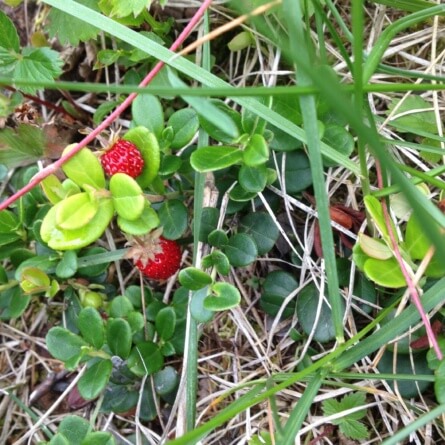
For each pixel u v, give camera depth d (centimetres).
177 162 20
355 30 15
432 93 23
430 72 23
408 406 20
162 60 20
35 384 25
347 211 21
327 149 19
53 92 26
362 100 17
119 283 24
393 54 23
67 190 20
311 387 18
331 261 17
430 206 17
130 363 21
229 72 25
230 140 19
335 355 18
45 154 24
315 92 16
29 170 23
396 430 21
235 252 21
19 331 25
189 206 23
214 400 21
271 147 19
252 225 22
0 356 25
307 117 16
